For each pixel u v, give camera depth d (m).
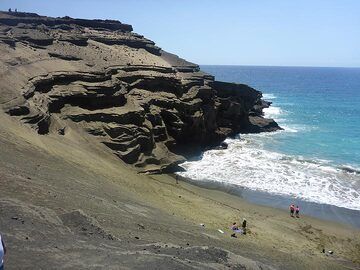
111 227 16.94
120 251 14.06
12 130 27.98
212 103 56.38
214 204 32.25
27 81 36.69
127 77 48.44
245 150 51.88
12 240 12.38
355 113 93.69
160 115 46.06
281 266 19.80
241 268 15.60
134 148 38.56
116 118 39.78
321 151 53.16
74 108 39.41
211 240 20.53
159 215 22.86
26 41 48.72
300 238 28.09
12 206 15.14
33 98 35.44
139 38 74.88
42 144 29.20
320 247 26.92
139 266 12.95
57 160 26.69
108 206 20.28
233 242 22.05
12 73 36.53
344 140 60.78
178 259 14.47
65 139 33.97
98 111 39.94
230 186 38.38
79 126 37.81
